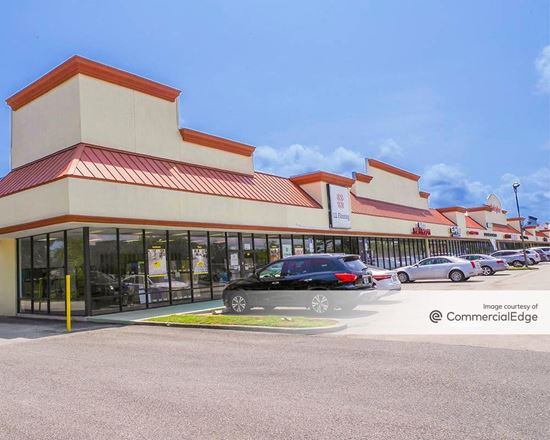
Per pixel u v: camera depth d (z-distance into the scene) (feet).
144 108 60.90
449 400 17.67
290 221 77.20
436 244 144.97
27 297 59.11
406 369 22.70
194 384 21.31
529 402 17.12
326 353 27.25
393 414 16.37
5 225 54.95
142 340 34.47
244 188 71.46
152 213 53.93
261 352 28.22
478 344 28.40
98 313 50.44
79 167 48.34
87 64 54.34
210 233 66.28
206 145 69.72
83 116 53.21
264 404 17.98
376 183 119.34
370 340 30.99
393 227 113.39
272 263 47.57
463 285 70.13
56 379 23.25
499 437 14.03
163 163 61.52
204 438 14.80
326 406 17.51
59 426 16.35
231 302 48.39
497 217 208.13
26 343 35.60
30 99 61.21
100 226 51.39
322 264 44.78
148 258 56.95
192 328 39.81
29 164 59.93
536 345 27.48
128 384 21.68
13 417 17.52
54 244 55.06
